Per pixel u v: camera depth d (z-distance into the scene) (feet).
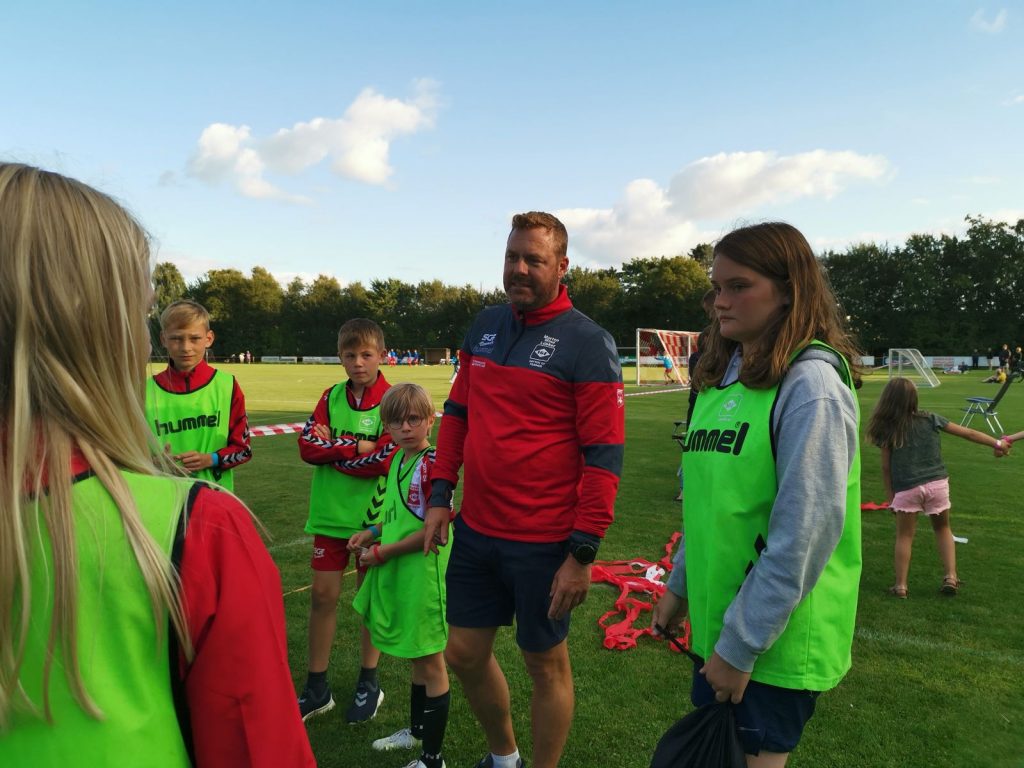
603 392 7.71
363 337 11.22
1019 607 14.61
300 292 263.29
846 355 5.62
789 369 5.39
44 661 2.42
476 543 8.19
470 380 8.69
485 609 8.30
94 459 2.53
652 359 124.26
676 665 11.91
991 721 10.12
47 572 2.41
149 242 3.03
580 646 12.67
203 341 11.44
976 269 189.06
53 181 2.66
